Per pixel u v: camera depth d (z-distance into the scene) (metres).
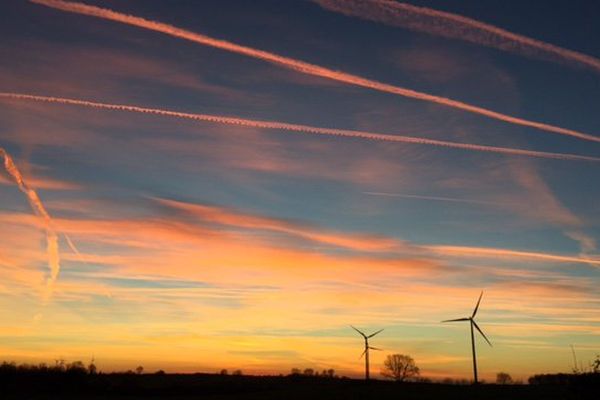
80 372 105.38
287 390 112.44
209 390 109.56
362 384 129.25
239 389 114.81
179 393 104.75
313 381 140.12
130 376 135.25
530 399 79.00
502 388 107.50
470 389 106.75
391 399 87.25
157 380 130.88
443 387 116.81
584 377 49.06
